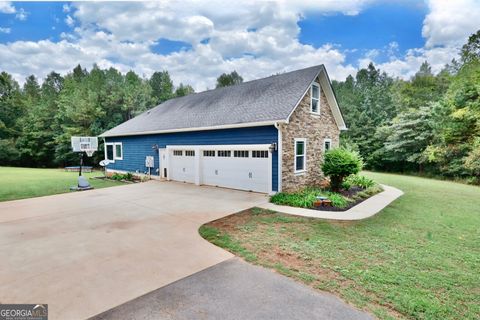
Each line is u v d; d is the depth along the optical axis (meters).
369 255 4.46
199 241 5.16
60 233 5.66
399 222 6.45
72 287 3.49
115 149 18.27
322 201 8.08
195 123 12.42
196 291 3.37
